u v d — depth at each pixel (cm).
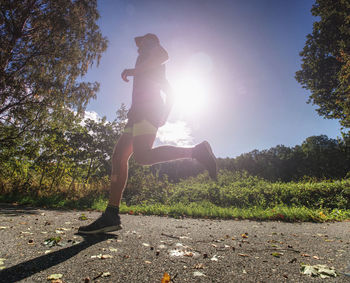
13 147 736
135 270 141
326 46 2023
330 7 1909
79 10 1265
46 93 1080
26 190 688
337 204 713
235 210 575
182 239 237
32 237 205
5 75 986
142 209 561
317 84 2145
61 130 849
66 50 1215
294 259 176
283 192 814
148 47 228
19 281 117
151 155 199
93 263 148
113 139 942
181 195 881
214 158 195
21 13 1102
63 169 775
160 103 213
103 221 219
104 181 922
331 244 236
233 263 164
